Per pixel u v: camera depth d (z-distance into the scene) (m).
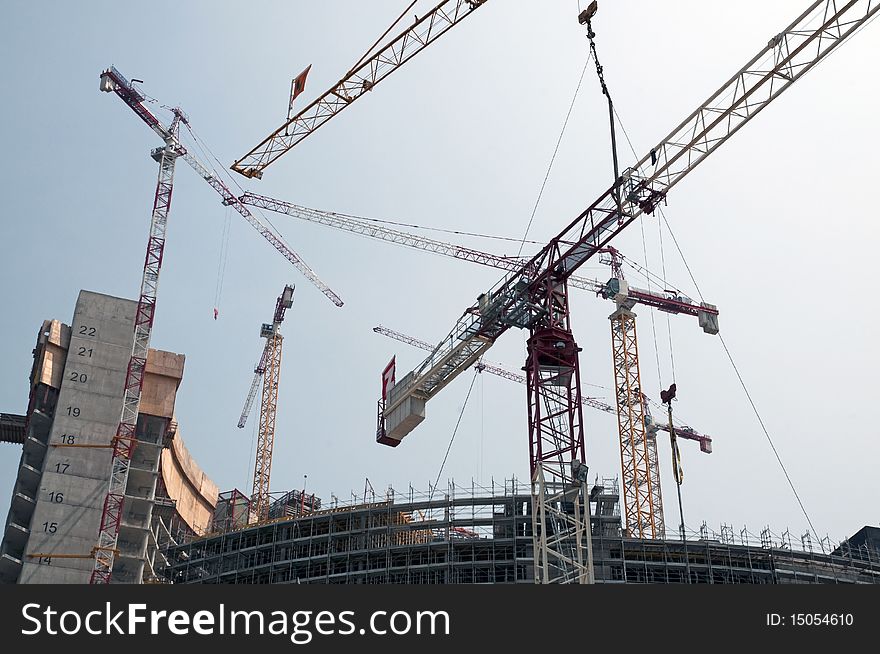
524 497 128.38
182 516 159.75
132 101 153.25
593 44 96.44
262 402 198.12
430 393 112.06
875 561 137.12
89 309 150.25
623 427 157.00
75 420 141.50
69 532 134.50
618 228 94.50
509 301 99.25
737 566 127.12
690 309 170.25
